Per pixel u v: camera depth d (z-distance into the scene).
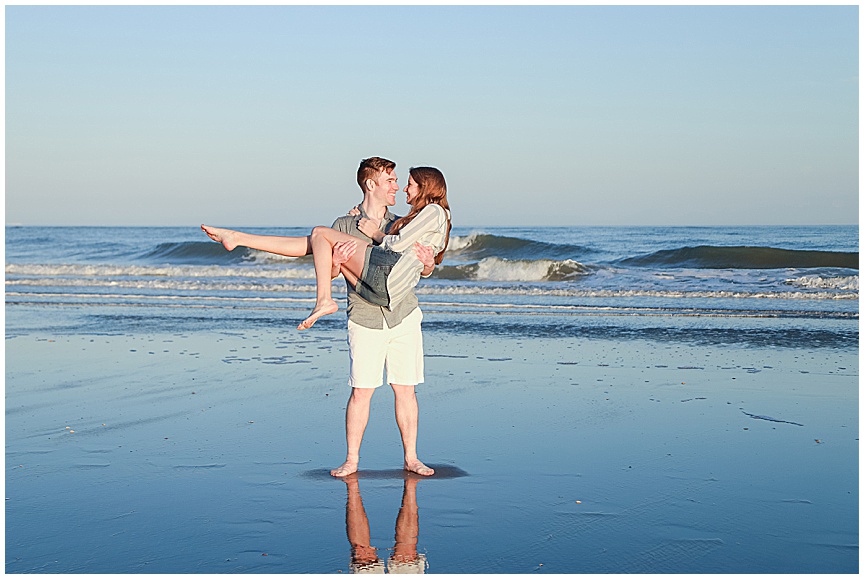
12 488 4.25
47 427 5.57
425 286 16.03
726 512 3.85
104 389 6.84
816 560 3.30
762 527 3.66
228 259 28.67
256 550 3.44
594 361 8.17
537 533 3.61
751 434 5.32
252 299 14.63
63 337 9.93
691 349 8.93
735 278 16.91
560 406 6.18
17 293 15.87
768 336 9.85
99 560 3.33
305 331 10.46
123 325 11.07
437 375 7.48
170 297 14.96
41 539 3.55
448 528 3.68
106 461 4.76
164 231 73.69
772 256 21.39
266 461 4.77
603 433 5.38
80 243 43.56
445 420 5.77
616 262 23.52
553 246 26.03
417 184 4.48
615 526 3.68
